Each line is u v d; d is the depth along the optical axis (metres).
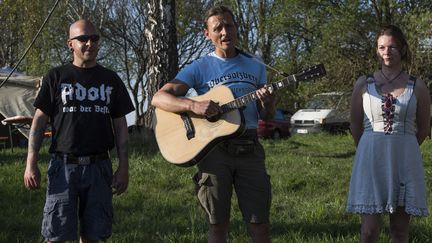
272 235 5.99
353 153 13.92
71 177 4.21
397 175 4.25
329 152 14.12
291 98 26.58
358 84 4.47
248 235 5.86
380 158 4.28
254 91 4.35
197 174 4.45
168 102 4.47
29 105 15.05
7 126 15.32
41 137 4.30
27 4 26.53
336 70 23.14
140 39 32.22
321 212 6.85
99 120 4.27
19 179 9.20
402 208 4.34
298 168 10.52
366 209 4.27
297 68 27.55
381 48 4.34
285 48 28.41
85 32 4.23
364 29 23.09
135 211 7.31
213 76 4.46
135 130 13.07
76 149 4.21
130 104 4.43
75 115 4.23
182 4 30.14
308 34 26.08
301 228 6.19
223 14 4.41
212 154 4.35
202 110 4.32
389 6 23.12
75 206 4.25
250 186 4.32
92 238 4.25
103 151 4.30
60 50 29.23
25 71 28.58
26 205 7.56
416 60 20.23
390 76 4.35
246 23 32.06
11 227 6.41
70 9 28.38
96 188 4.26
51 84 4.27
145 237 5.98
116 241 5.74
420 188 4.25
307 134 22.81
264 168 4.41
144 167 9.95
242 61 4.50
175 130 4.52
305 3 24.59
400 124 4.26
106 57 33.69
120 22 32.00
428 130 4.41
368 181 4.30
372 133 4.32
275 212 7.18
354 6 22.97
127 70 33.22
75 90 4.24
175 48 12.19
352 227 6.24
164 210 7.34
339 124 24.22
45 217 4.24
